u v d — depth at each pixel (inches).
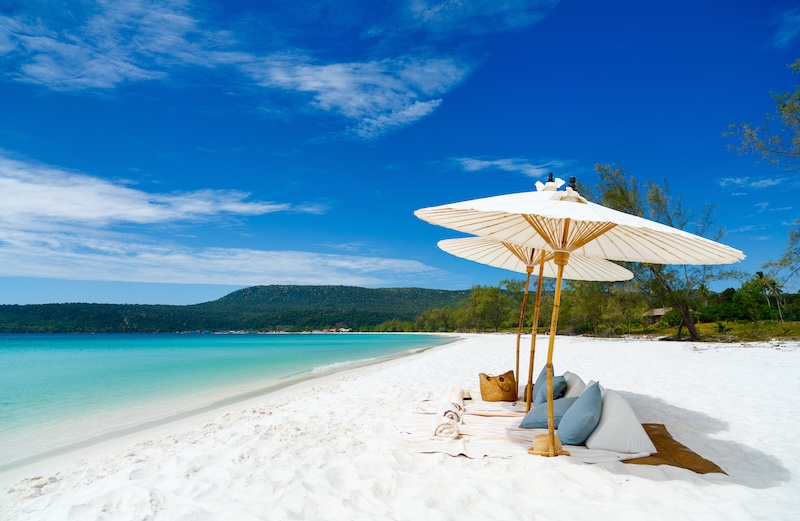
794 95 695.7
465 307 3334.2
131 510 133.0
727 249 157.2
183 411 350.6
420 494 139.9
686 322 995.9
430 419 231.9
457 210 157.5
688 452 177.0
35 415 344.2
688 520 121.2
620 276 260.1
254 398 393.4
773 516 124.0
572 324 1558.8
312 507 132.0
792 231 741.3
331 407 296.4
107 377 597.3
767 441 199.6
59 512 133.2
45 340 2368.4
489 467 162.9
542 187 200.4
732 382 363.3
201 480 157.5
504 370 509.0
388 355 968.3
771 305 1325.0
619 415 177.8
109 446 240.5
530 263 262.5
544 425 205.5
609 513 126.0
